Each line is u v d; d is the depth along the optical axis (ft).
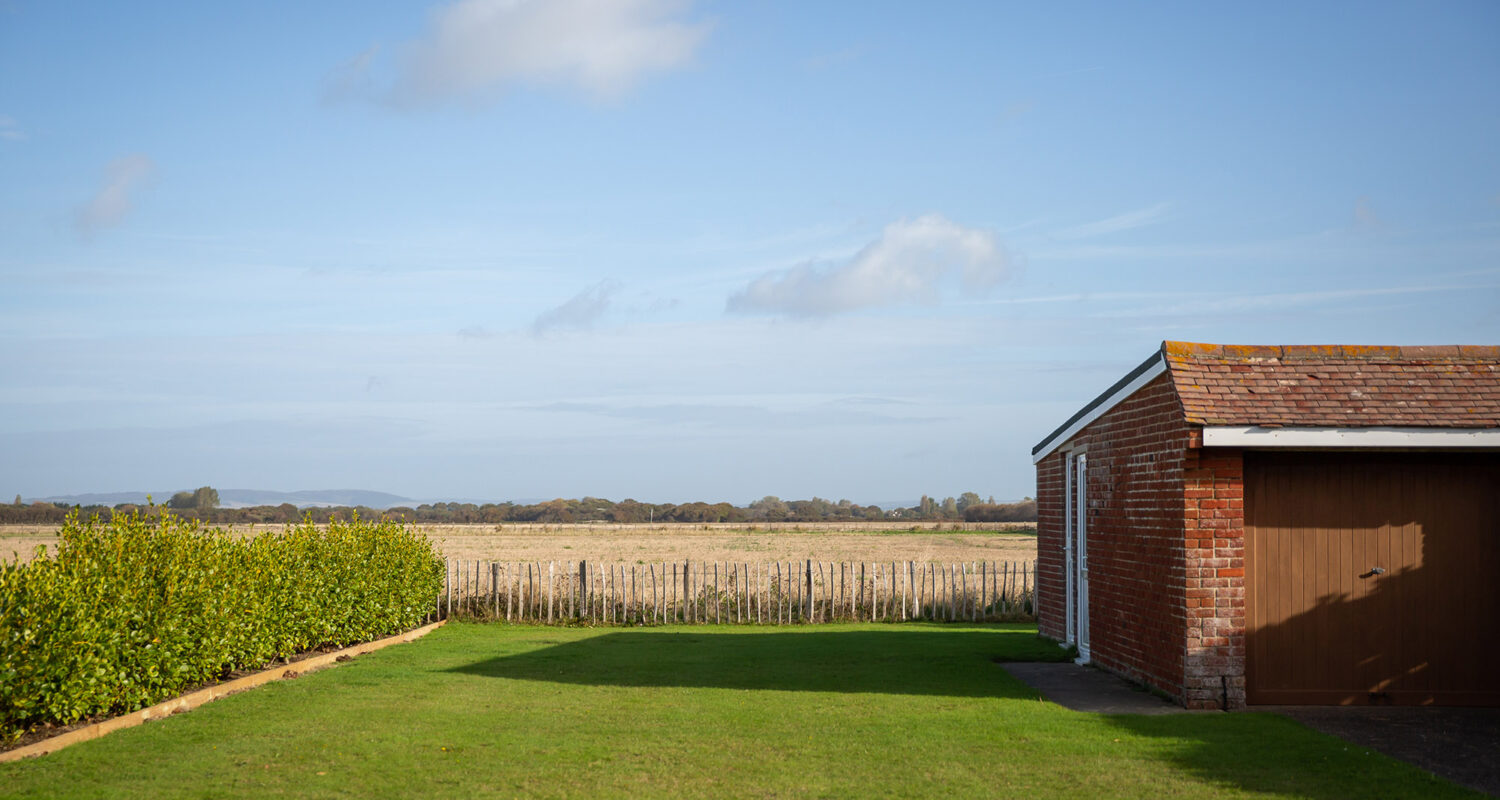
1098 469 43.19
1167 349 34.17
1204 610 33.01
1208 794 22.94
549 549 149.79
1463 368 34.01
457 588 66.90
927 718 31.53
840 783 23.81
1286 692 33.45
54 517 247.29
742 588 80.28
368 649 49.24
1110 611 41.39
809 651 48.44
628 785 23.54
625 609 64.23
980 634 57.00
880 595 73.26
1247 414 31.96
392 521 59.31
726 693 36.40
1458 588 33.60
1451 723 30.86
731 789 23.29
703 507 373.40
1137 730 29.60
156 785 22.98
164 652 31.60
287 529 46.29
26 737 26.86
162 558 33.50
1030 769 25.13
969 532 224.12
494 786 23.34
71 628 27.37
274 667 40.93
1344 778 24.29
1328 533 33.78
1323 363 34.30
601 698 35.24
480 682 38.91
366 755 26.21
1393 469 33.88
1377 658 33.50
